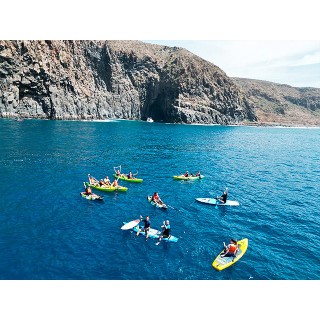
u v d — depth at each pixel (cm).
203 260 2003
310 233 2544
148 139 8600
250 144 9212
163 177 4206
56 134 7700
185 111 16525
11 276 1727
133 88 17400
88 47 14812
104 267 1853
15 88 10731
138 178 4059
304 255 2161
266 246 2261
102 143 6981
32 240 2130
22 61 10862
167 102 17075
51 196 3036
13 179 3541
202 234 2403
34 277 1728
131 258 1969
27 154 4997
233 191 3703
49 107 11581
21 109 11000
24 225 2355
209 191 3631
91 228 2370
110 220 2548
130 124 13400
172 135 10225
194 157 6066
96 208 2802
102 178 3888
